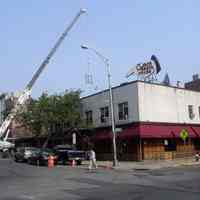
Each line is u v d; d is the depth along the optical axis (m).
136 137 42.16
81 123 49.53
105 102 47.62
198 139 48.91
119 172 29.61
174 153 45.09
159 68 50.34
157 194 15.71
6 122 73.06
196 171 27.58
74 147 43.47
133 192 16.64
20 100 77.00
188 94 48.66
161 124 44.31
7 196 16.98
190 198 14.31
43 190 18.75
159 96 45.16
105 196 15.76
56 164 41.62
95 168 34.53
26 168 35.03
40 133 52.75
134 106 43.44
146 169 32.69
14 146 66.19
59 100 50.31
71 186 20.02
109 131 45.84
